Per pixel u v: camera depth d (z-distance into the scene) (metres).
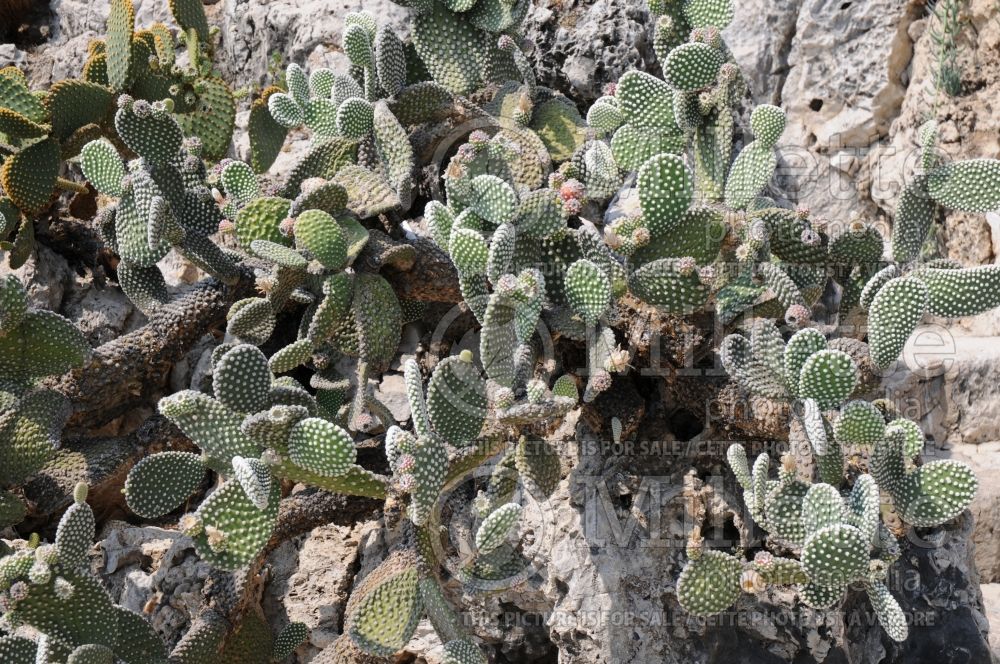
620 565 2.78
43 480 2.82
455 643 2.62
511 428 2.73
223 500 2.62
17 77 3.03
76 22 3.54
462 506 2.81
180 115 3.04
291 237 2.82
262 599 2.87
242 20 3.36
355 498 2.78
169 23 3.43
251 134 3.03
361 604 2.61
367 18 2.99
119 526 2.94
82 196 3.11
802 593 2.60
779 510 2.60
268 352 3.02
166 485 2.64
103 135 3.05
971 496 2.58
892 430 2.62
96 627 2.61
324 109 2.93
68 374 2.84
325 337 2.78
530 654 2.85
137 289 2.91
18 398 2.78
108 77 3.01
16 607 2.57
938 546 2.76
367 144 2.90
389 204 2.84
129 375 2.86
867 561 2.50
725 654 2.77
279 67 3.28
